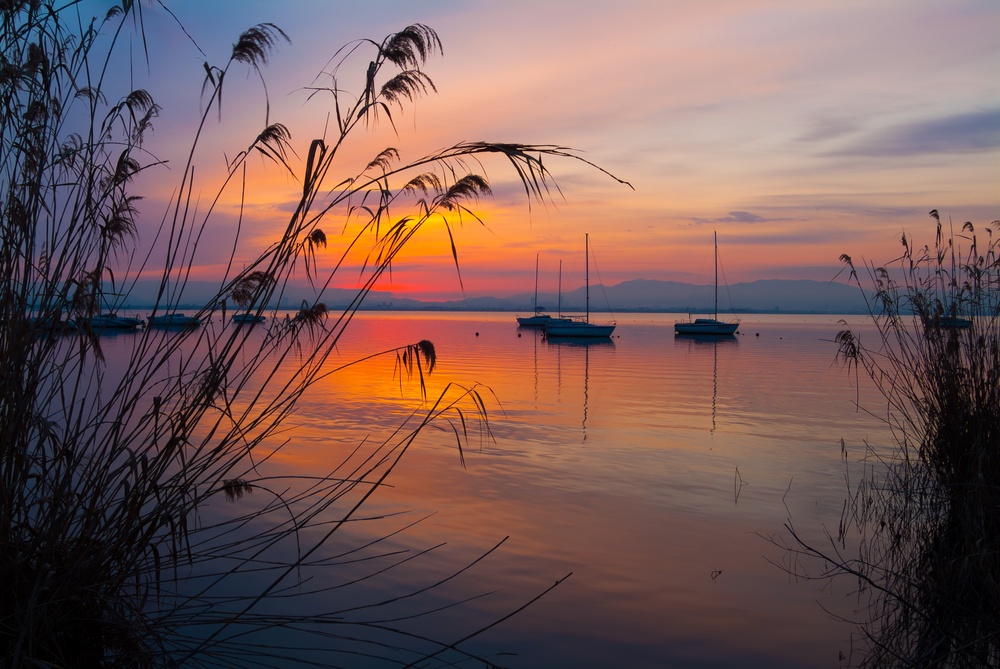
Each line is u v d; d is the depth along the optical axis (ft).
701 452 38.14
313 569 19.51
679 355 123.24
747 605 18.30
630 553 22.00
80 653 11.24
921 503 24.59
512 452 37.47
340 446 37.68
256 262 11.51
